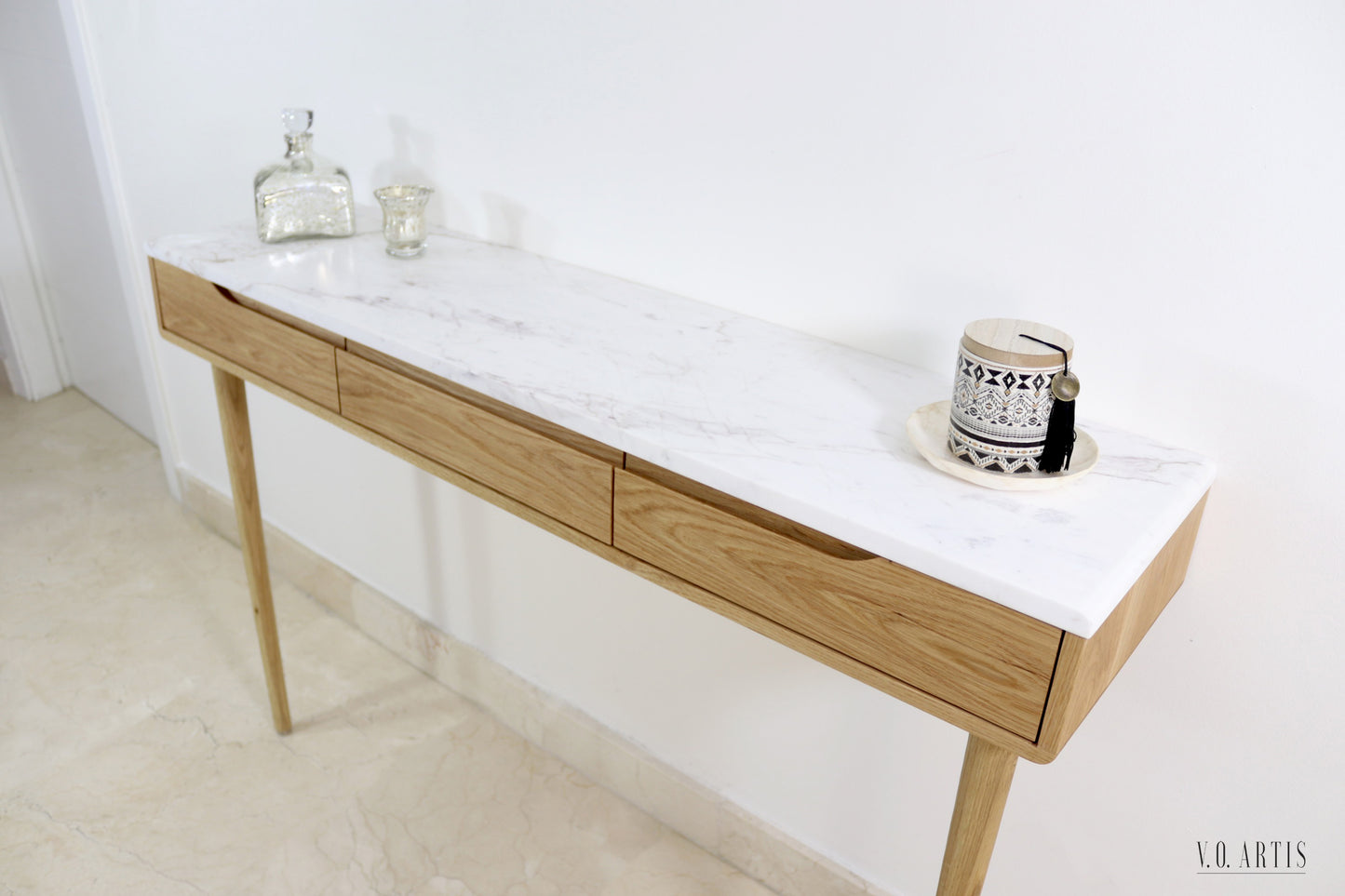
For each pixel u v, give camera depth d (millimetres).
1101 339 919
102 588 2035
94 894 1383
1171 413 902
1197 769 1008
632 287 1229
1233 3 769
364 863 1444
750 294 1143
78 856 1439
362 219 1430
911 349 1041
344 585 1913
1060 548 714
